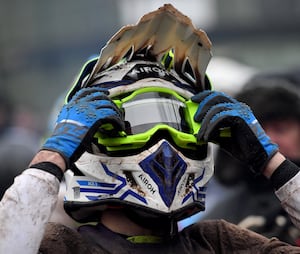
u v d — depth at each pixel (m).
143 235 4.52
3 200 4.17
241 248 4.67
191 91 4.68
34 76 25.19
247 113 4.56
